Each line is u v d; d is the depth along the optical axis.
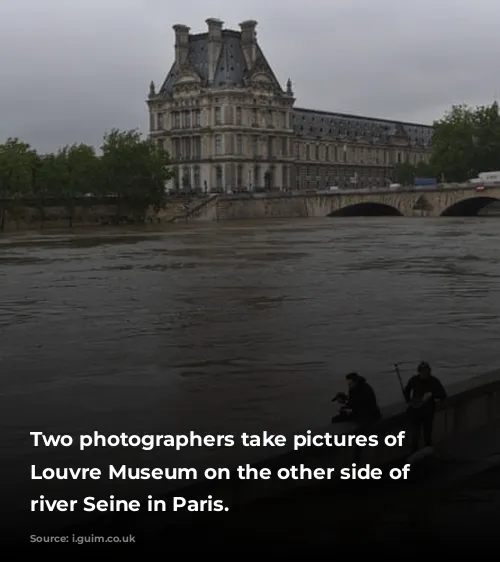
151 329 38.53
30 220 166.50
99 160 183.25
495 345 34.19
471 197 176.12
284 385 28.03
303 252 82.38
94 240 113.38
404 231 121.19
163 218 189.88
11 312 44.22
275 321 40.19
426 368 20.38
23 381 29.09
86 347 34.69
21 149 171.88
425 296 48.16
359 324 39.09
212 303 46.50
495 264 67.06
